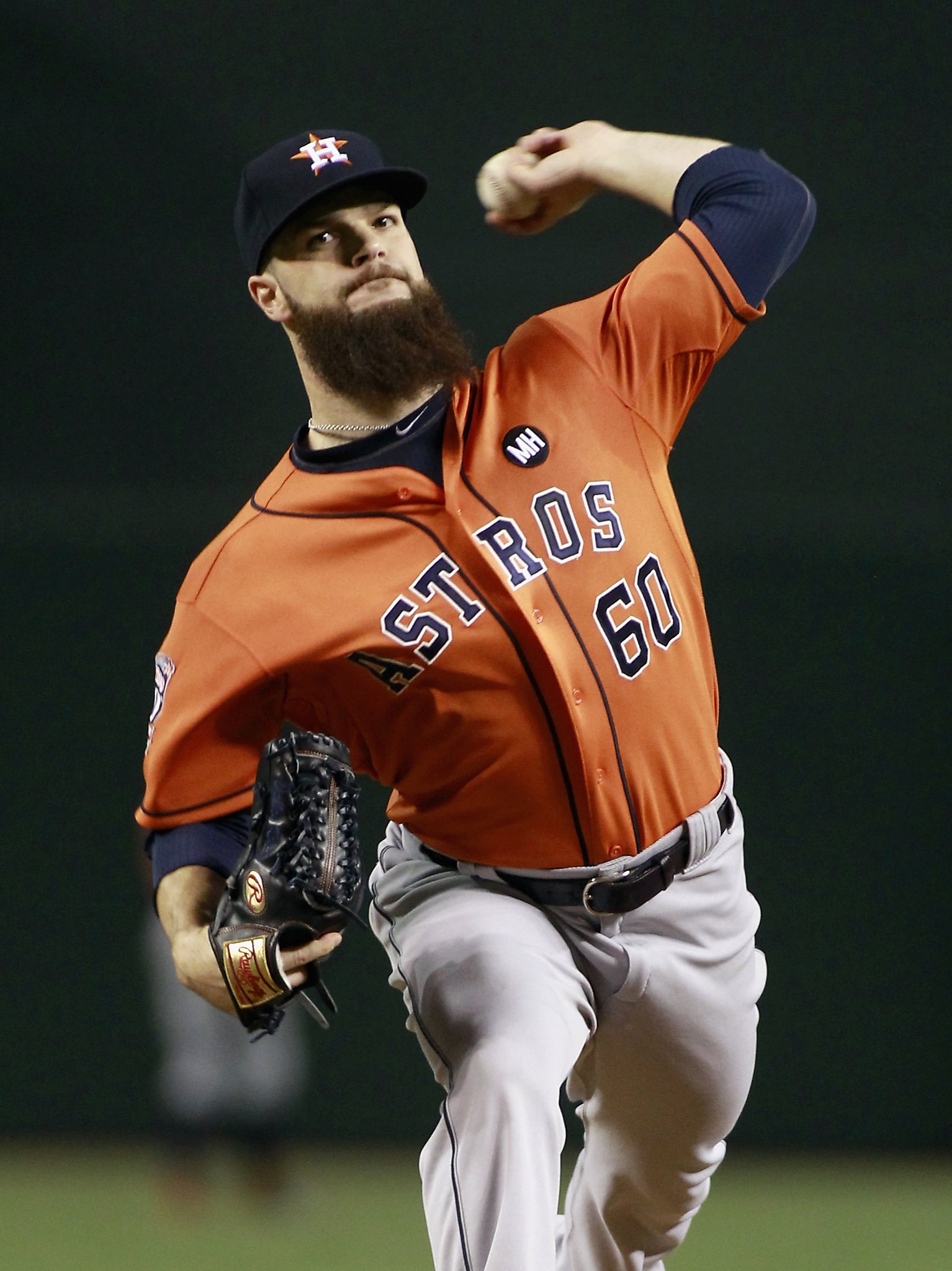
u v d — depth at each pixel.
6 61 28.47
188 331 28.70
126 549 28.77
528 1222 8.77
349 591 9.62
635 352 10.33
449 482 9.66
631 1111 11.01
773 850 27.52
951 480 27.75
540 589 9.55
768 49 27.58
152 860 10.38
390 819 10.79
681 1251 19.77
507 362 10.38
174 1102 23.30
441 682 9.59
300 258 9.87
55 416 28.81
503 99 27.95
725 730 27.78
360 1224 21.70
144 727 28.52
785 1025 27.28
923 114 27.28
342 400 9.98
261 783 9.31
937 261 27.48
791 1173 26.03
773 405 27.88
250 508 10.25
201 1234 21.06
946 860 27.41
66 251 28.62
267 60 28.34
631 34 27.86
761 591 27.94
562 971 9.87
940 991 27.23
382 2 28.14
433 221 28.02
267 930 9.12
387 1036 27.28
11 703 28.58
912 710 27.66
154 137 28.45
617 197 27.73
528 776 9.73
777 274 10.79
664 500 10.34
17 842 28.28
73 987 27.97
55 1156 27.06
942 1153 26.92
